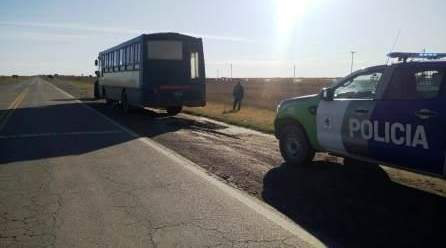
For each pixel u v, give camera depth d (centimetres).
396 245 491
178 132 1456
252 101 3647
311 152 877
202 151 1076
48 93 4644
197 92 1967
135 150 1093
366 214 595
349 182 764
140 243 495
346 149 780
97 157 999
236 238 508
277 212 602
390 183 760
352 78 784
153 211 606
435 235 521
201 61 1967
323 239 507
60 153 1052
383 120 696
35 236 518
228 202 646
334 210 611
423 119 635
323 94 811
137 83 1969
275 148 1126
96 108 2530
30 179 790
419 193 700
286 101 922
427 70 651
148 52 1891
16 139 1284
